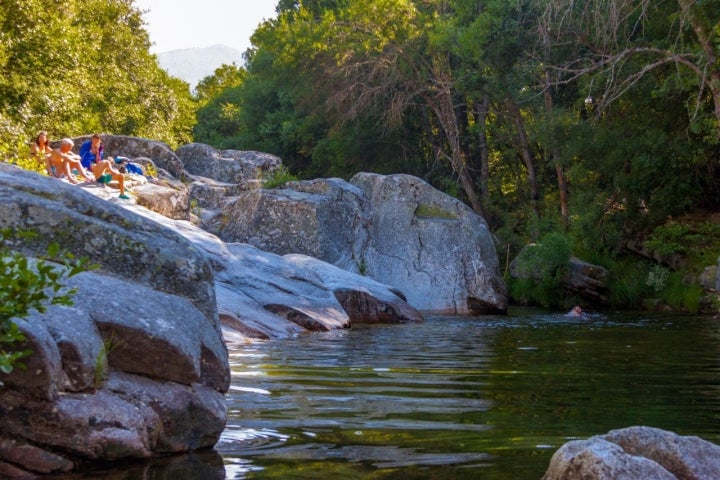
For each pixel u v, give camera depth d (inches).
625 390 290.2
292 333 522.9
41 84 1002.1
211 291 227.9
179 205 831.1
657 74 1039.0
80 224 212.8
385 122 1423.5
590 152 1063.6
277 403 253.9
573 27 1026.7
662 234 1026.7
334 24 1414.9
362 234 888.9
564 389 292.2
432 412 238.8
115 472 164.6
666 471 129.0
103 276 203.9
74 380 168.9
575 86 1211.9
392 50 1374.3
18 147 869.8
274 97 1866.4
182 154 1136.8
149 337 186.5
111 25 1424.7
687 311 900.6
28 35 991.6
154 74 1523.1
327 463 172.6
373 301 669.9
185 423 185.8
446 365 370.0
